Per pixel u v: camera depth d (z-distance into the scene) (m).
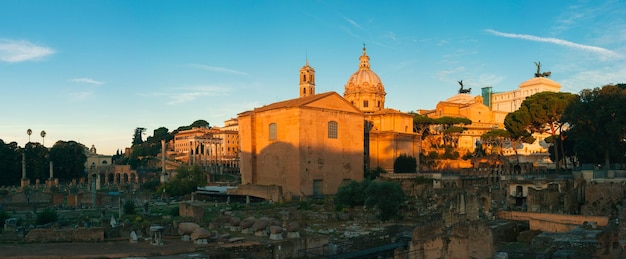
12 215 77.38
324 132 104.12
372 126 132.12
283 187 101.38
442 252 39.09
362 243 48.38
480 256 38.81
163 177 138.38
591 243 34.28
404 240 51.62
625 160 86.75
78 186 153.50
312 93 161.50
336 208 75.44
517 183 76.75
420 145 141.88
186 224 40.00
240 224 46.56
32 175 166.62
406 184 104.75
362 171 112.19
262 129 108.12
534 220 48.91
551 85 190.12
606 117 70.94
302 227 61.91
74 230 38.19
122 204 82.50
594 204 62.94
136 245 36.53
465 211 59.22
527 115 94.50
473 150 154.50
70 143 182.75
